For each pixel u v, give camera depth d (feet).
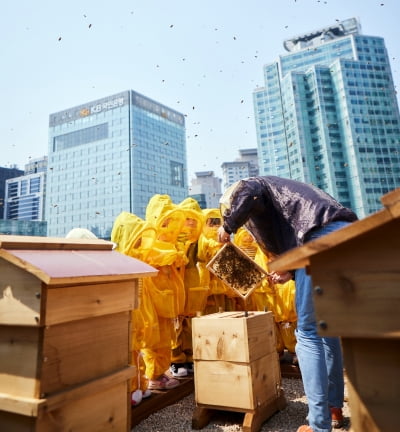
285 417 7.77
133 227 8.54
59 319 4.38
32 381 4.22
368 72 200.34
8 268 4.50
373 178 186.29
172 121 342.03
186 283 10.48
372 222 2.71
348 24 268.82
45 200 315.37
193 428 7.31
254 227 7.33
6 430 4.34
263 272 7.66
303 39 275.39
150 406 8.12
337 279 2.93
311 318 5.98
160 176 312.09
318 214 6.04
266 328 8.27
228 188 7.24
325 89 202.08
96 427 4.91
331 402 6.94
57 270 4.29
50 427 4.25
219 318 7.64
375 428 2.73
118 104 305.12
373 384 2.79
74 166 312.29
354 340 2.92
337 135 197.26
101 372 5.10
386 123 195.11
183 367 10.89
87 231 9.63
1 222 229.25
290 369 10.93
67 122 326.85
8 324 4.41
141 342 8.01
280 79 241.14
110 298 5.26
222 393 7.34
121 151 293.43
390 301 2.69
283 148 222.48
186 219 10.23
